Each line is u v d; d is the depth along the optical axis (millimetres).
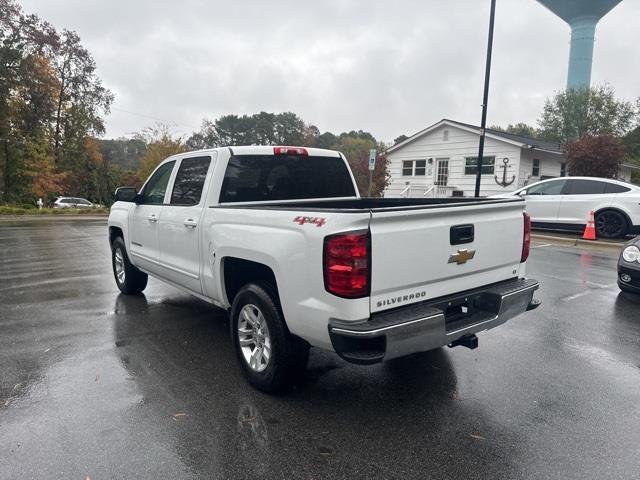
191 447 2689
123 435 2803
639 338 4559
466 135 20297
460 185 20734
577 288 6602
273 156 4406
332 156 4934
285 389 3346
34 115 30453
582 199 11656
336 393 3385
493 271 3551
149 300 5918
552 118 30375
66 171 36250
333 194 4926
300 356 3230
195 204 4234
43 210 23562
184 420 2984
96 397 3283
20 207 25156
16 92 29625
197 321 5035
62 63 36031
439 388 3475
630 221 11062
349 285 2645
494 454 2641
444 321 2926
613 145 17719
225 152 4094
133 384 3494
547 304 5762
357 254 2633
